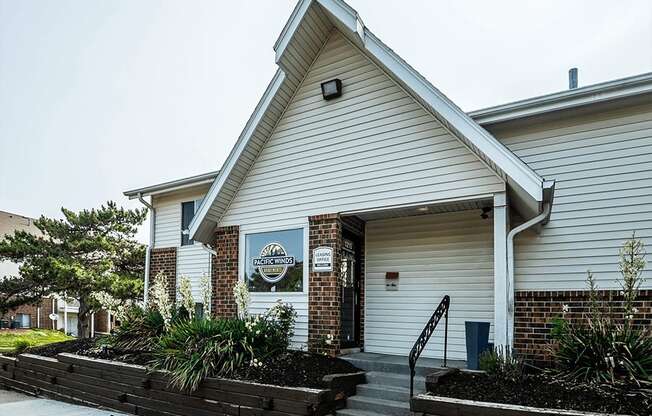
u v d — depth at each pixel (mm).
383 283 8930
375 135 7762
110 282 17828
